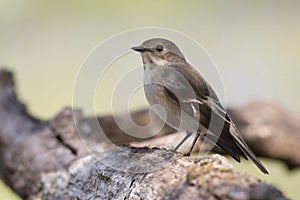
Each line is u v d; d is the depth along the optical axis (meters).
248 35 21.19
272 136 12.10
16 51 19.86
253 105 12.46
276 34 21.14
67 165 9.59
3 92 12.59
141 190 7.32
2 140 11.33
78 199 8.56
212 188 6.20
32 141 10.75
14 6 20.41
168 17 21.25
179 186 6.68
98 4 20.78
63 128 10.39
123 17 20.84
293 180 13.73
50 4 20.55
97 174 8.26
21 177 10.55
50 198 9.42
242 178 6.27
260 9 21.83
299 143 12.13
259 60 20.02
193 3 21.73
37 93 18.09
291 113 12.55
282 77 19.11
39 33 20.27
